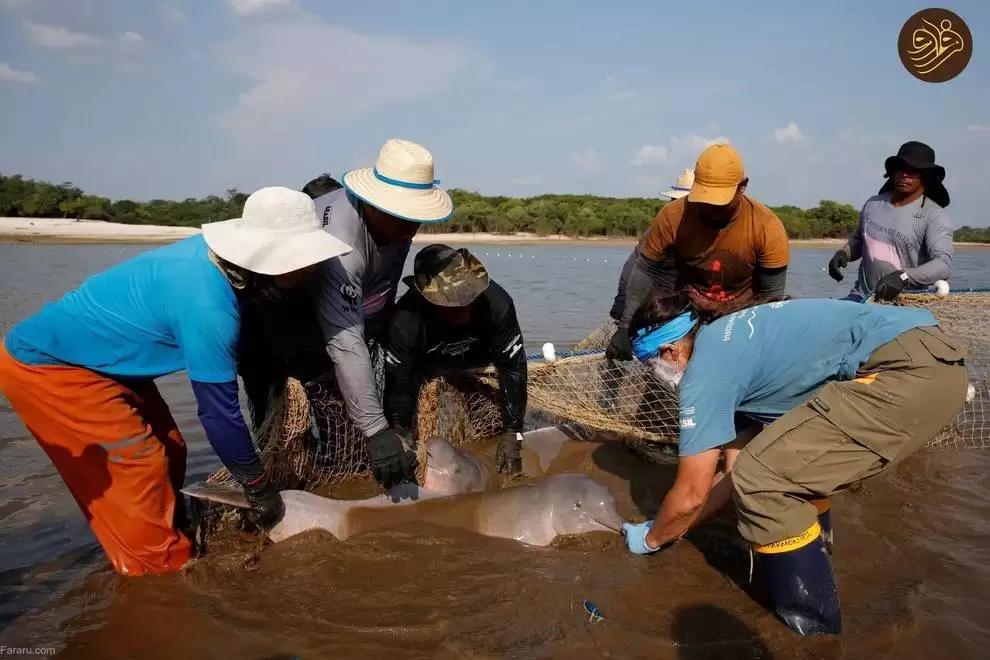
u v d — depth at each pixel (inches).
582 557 142.6
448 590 130.6
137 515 132.4
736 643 114.2
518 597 127.6
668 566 138.6
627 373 203.6
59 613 123.1
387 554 143.6
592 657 111.0
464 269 169.2
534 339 356.2
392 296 176.6
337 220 150.3
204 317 120.5
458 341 184.5
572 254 1282.0
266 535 148.6
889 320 113.8
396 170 147.3
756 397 120.4
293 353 162.4
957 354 111.3
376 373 188.1
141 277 124.8
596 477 189.2
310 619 121.8
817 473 111.8
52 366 126.3
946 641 112.8
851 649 112.0
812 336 115.7
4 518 157.3
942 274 201.6
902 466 184.9
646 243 192.9
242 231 121.5
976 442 200.1
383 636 117.0
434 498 157.6
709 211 169.9
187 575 135.6
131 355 127.6
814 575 113.8
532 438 213.0
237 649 113.7
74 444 129.1
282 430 159.5
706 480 117.1
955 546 143.6
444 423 200.7
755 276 183.0
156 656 111.7
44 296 481.1
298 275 128.6
